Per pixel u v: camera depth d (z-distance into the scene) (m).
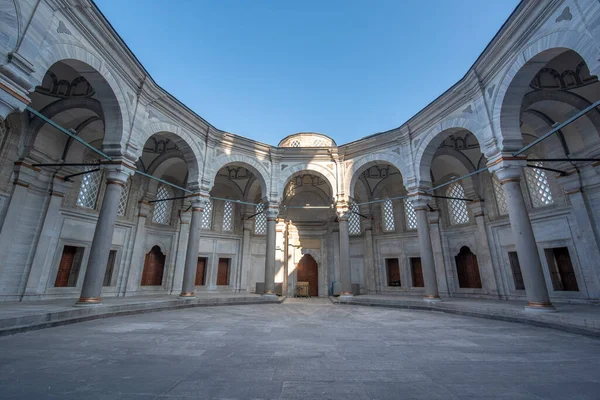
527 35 7.99
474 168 14.63
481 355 4.31
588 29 6.43
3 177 9.59
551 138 11.25
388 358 4.11
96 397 2.64
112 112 9.31
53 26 7.08
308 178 20.44
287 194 20.64
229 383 3.06
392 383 3.10
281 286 18.81
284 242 20.12
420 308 11.07
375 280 17.89
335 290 18.06
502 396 2.76
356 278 18.98
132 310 9.04
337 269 19.48
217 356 4.14
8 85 6.01
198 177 12.91
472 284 14.80
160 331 6.10
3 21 6.01
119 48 8.91
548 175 11.64
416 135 12.91
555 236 11.38
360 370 3.55
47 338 5.23
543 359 4.10
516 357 4.20
